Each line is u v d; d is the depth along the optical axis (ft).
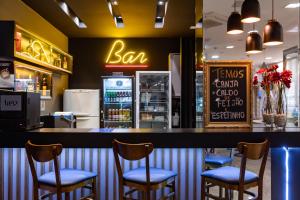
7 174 10.06
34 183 8.53
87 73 25.16
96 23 20.84
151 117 23.17
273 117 10.59
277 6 13.62
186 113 24.99
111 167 10.23
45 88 19.52
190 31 23.11
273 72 10.43
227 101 10.73
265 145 8.48
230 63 10.75
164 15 19.61
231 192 9.87
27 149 8.36
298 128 10.50
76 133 9.24
